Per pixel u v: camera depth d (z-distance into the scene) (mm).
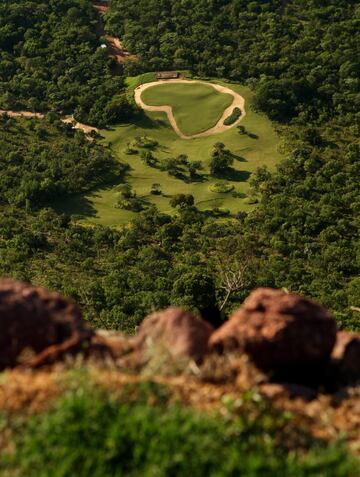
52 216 92625
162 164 110562
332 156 109812
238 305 60094
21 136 119312
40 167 108562
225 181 106188
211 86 134000
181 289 57469
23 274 70750
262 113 124312
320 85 128625
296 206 93062
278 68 135000
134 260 79438
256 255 81688
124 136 122062
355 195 95812
